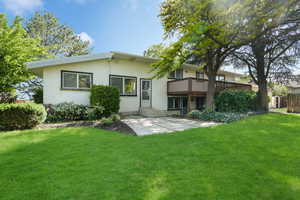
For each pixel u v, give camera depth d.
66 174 2.40
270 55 10.99
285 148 3.52
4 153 3.26
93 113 8.19
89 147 3.68
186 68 14.23
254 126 6.00
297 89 19.27
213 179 2.25
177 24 9.16
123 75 10.87
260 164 2.71
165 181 2.21
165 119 8.85
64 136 4.73
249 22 7.01
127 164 2.76
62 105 8.09
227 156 3.09
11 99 7.19
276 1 6.18
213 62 10.59
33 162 2.83
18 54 6.22
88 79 9.48
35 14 15.83
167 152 3.35
